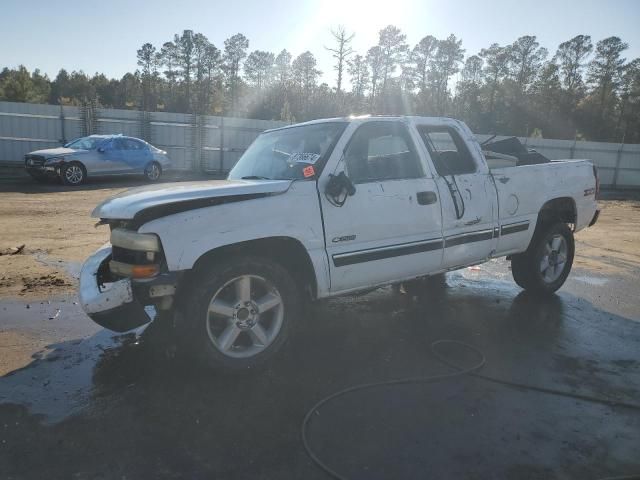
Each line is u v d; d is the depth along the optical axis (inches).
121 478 101.2
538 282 228.7
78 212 437.1
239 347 150.9
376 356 164.1
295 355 164.1
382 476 102.8
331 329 189.3
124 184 682.2
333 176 155.4
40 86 3710.6
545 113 3134.8
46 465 104.8
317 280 156.9
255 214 144.9
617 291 247.4
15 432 116.3
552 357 165.2
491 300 228.8
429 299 229.5
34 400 131.0
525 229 213.6
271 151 184.4
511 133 3088.1
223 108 3540.8
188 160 965.8
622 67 3105.3
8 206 455.8
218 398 134.1
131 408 128.0
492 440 116.5
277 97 2677.2
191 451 110.5
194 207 139.7
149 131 939.3
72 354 160.1
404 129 183.6
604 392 141.2
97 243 322.0
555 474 104.7
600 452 112.9
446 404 132.7
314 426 121.1
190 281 143.5
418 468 105.7
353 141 167.8
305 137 178.2
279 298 153.0
